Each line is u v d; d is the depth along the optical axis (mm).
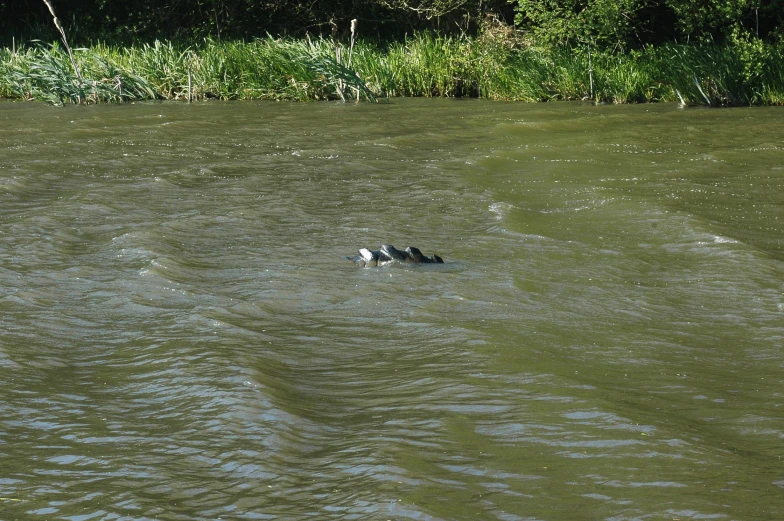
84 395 6484
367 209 12992
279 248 10773
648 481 5180
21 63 28562
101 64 28672
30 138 19281
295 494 5027
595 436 5781
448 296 8938
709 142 19594
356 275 9656
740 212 12961
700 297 9094
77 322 8094
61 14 39625
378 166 16578
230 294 8945
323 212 12773
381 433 5832
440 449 5598
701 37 31703
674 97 28812
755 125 22359
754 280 9633
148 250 10328
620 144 19281
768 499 4969
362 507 4848
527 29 34188
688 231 11586
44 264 9883
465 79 30719
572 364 7191
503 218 12281
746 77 27547
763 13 31859
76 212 12336
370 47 34188
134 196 13547
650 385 6789
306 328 8047
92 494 5016
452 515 4766
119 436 5789
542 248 10914
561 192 14289
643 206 12969
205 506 4898
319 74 28688
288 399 6387
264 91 28891
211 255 10422
